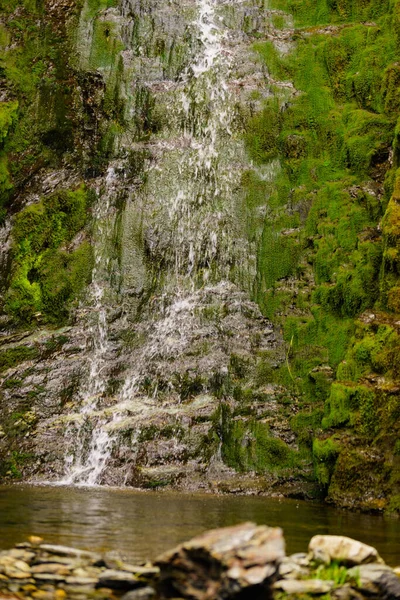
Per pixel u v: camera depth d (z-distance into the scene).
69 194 14.04
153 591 5.00
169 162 14.20
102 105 14.80
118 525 7.19
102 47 15.12
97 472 11.05
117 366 12.63
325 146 14.01
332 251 12.82
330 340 12.20
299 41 15.13
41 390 12.13
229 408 11.80
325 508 9.73
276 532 4.89
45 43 15.04
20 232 13.69
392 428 10.11
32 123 14.50
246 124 14.39
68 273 13.46
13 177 14.09
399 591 5.25
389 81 13.93
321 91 14.44
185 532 6.91
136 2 15.52
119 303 13.27
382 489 9.88
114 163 14.45
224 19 15.58
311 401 11.93
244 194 13.86
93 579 5.24
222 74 14.90
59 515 7.70
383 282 11.53
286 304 12.86
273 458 11.38
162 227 13.77
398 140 12.53
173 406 11.97
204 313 12.96
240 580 4.52
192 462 11.18
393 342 10.67
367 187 13.27
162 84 14.95
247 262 13.41
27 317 13.16
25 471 11.17
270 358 12.35
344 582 5.33
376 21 15.02
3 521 7.19
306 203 13.52
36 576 5.26
